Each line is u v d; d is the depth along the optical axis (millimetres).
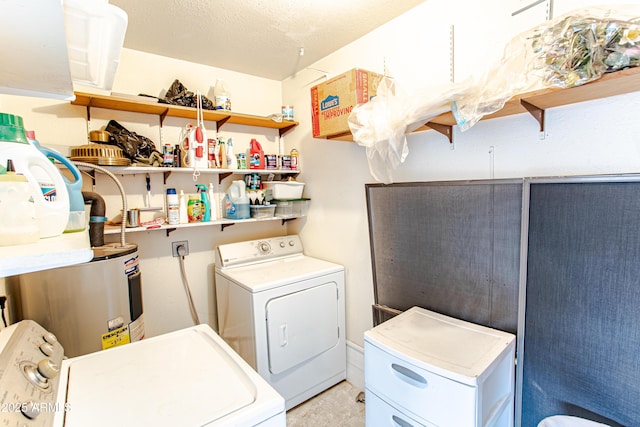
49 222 702
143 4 1667
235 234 2705
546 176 1318
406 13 1828
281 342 2059
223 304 2340
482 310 1527
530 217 1317
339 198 2416
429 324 1557
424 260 1732
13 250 531
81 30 673
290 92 2803
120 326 1603
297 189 2635
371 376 1438
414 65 1809
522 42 1091
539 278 1317
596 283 1163
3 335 924
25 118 1839
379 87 1531
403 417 1309
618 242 1103
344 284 2402
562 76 1002
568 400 1271
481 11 1514
